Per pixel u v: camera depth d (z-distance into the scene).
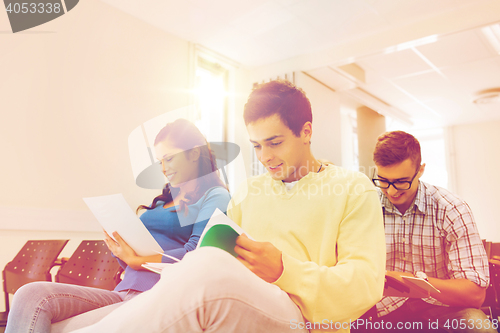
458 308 1.24
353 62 4.20
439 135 7.02
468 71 4.42
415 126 6.76
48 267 1.64
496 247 1.75
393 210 1.47
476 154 6.37
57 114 2.73
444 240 1.37
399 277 1.01
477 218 6.20
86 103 2.92
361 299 0.69
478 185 6.26
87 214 2.79
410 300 1.35
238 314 0.57
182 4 3.21
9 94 2.50
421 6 3.29
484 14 3.21
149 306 0.56
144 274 1.03
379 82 4.82
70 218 2.69
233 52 4.21
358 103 5.71
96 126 2.96
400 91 5.11
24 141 2.54
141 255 1.05
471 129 6.48
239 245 0.69
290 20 3.51
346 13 3.39
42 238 2.54
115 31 3.21
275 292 0.65
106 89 3.07
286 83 0.90
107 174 2.96
